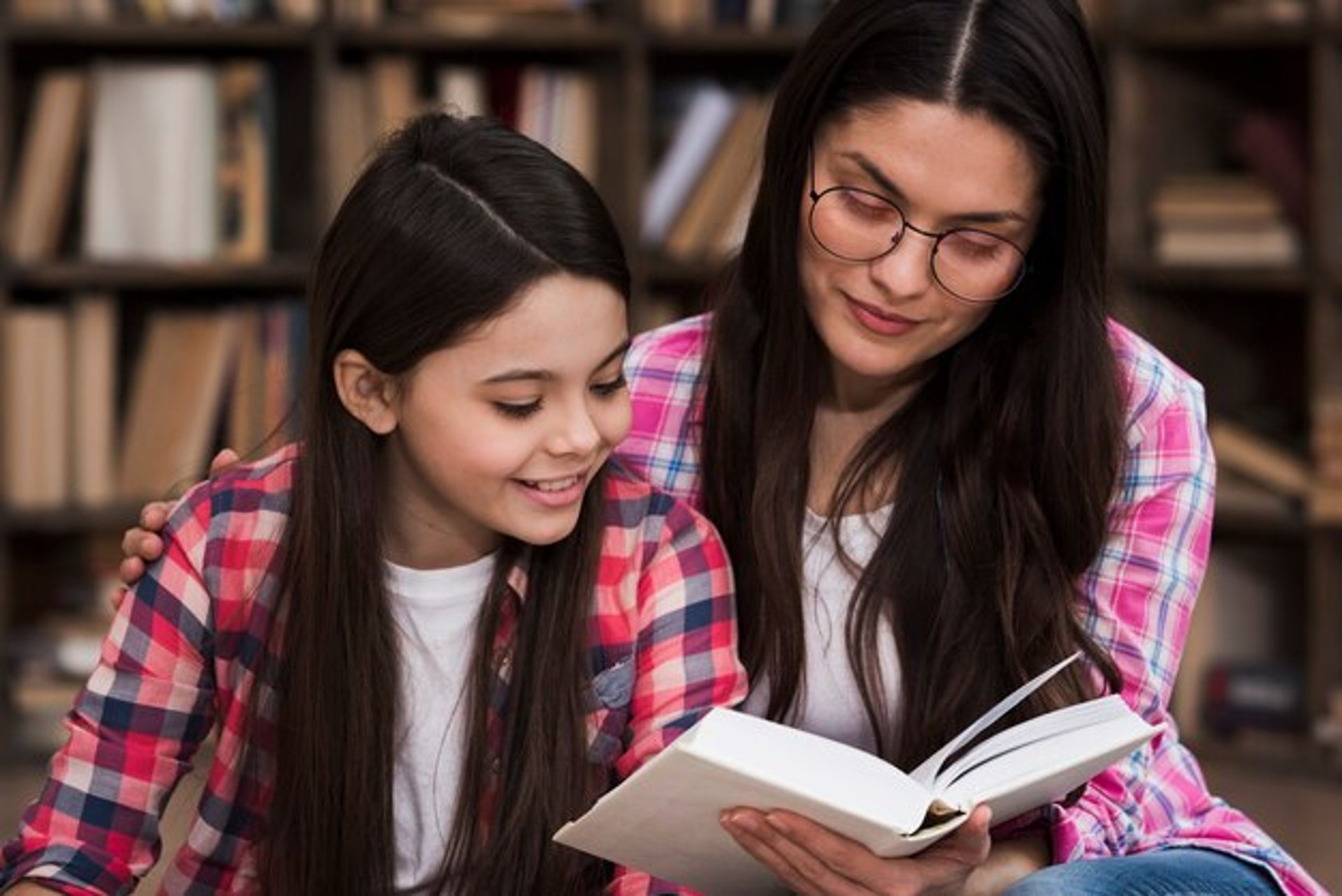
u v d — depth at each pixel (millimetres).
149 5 5094
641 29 5176
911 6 2434
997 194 2432
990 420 2639
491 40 5129
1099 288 2564
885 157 2434
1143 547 2668
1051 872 2426
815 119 2510
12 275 5020
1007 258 2486
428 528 2520
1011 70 2406
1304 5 5039
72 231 5281
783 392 2680
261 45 5188
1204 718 5297
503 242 2336
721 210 5293
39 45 5305
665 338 2834
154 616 2531
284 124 5215
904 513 2689
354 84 5215
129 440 5199
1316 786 5004
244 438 5191
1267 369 5586
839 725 2742
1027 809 2430
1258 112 5480
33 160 5109
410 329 2359
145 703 2527
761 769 2160
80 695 2562
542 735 2510
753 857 2311
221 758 2584
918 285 2457
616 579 2574
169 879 2631
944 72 2408
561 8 5211
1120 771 2623
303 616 2480
